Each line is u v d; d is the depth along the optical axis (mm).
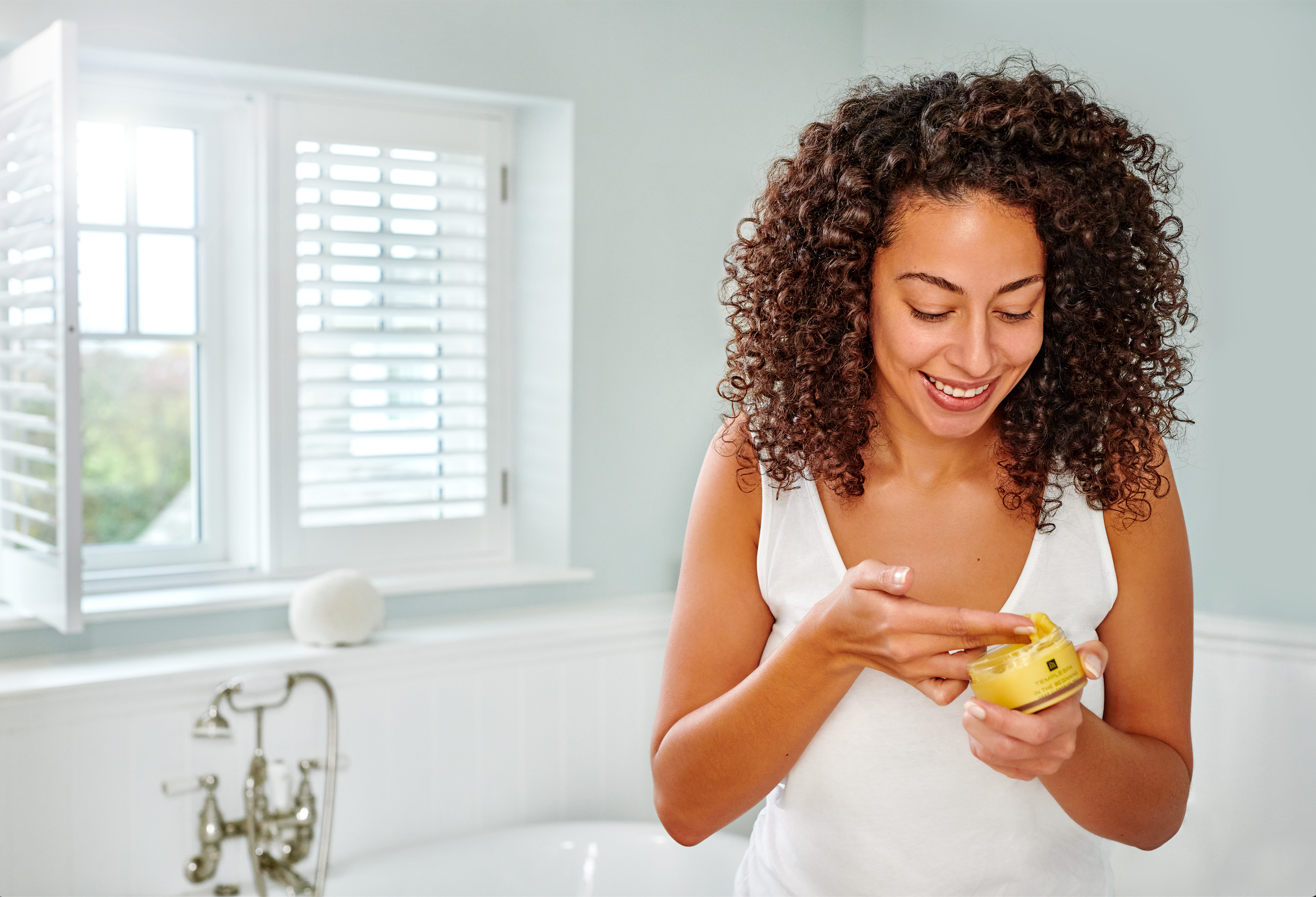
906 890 872
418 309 2400
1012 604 851
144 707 1881
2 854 1774
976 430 810
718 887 2066
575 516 2459
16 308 1918
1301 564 2086
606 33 2418
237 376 2297
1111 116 828
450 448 2482
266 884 1913
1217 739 2143
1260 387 2121
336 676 2055
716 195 2590
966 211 724
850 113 827
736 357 929
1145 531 851
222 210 2262
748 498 902
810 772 888
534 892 2113
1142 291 832
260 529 2295
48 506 1914
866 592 734
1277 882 2059
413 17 2219
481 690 2221
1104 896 903
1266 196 2094
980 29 2529
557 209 2418
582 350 2432
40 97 1717
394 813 2133
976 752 716
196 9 2021
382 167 2334
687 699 896
